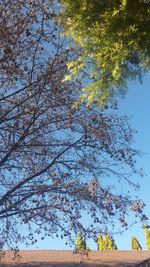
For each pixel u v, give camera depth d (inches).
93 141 597.0
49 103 580.1
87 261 720.3
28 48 571.2
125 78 363.3
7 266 671.8
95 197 536.7
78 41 362.6
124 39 327.3
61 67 566.9
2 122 555.8
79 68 366.0
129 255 776.9
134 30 318.7
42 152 583.5
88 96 371.2
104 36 333.7
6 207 520.4
